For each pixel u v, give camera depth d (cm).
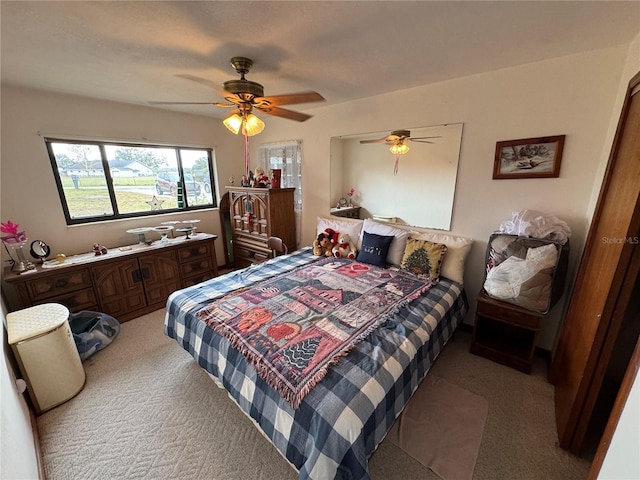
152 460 143
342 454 101
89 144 284
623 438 77
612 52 166
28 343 161
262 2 120
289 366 131
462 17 134
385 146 276
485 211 230
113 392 187
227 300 195
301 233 373
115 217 312
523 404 174
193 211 374
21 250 232
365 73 210
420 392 184
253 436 155
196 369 210
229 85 167
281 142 365
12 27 138
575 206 192
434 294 208
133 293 282
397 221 283
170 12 127
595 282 142
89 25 138
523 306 191
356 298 197
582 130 182
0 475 84
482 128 218
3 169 232
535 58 184
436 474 134
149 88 243
